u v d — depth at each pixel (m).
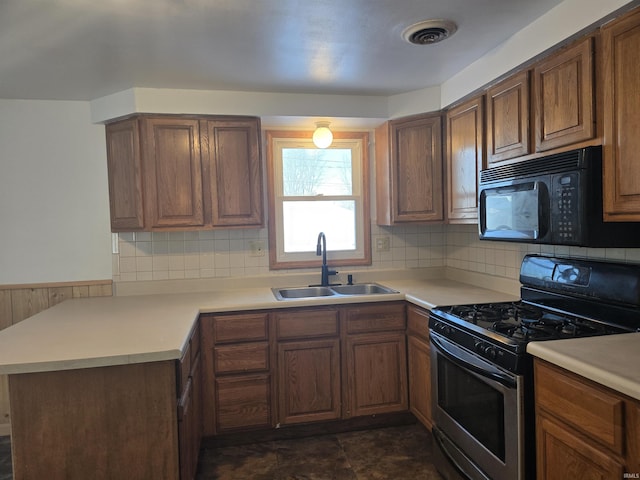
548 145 1.84
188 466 1.87
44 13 1.62
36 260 2.79
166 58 2.11
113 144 2.70
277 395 2.53
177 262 2.97
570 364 1.34
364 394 2.63
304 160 3.17
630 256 1.83
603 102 1.57
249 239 3.07
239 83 2.52
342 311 2.59
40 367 1.50
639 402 1.14
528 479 1.55
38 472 1.59
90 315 2.23
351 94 2.80
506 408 1.61
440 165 2.75
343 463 2.33
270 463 2.34
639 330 1.67
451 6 1.68
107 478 1.63
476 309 2.14
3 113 2.72
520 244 2.53
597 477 1.26
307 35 1.89
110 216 2.78
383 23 1.80
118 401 1.63
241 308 2.46
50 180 2.79
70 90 2.57
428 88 2.73
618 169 1.51
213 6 1.61
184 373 1.83
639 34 1.42
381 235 3.26
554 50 1.78
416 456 2.39
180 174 2.64
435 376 2.19
